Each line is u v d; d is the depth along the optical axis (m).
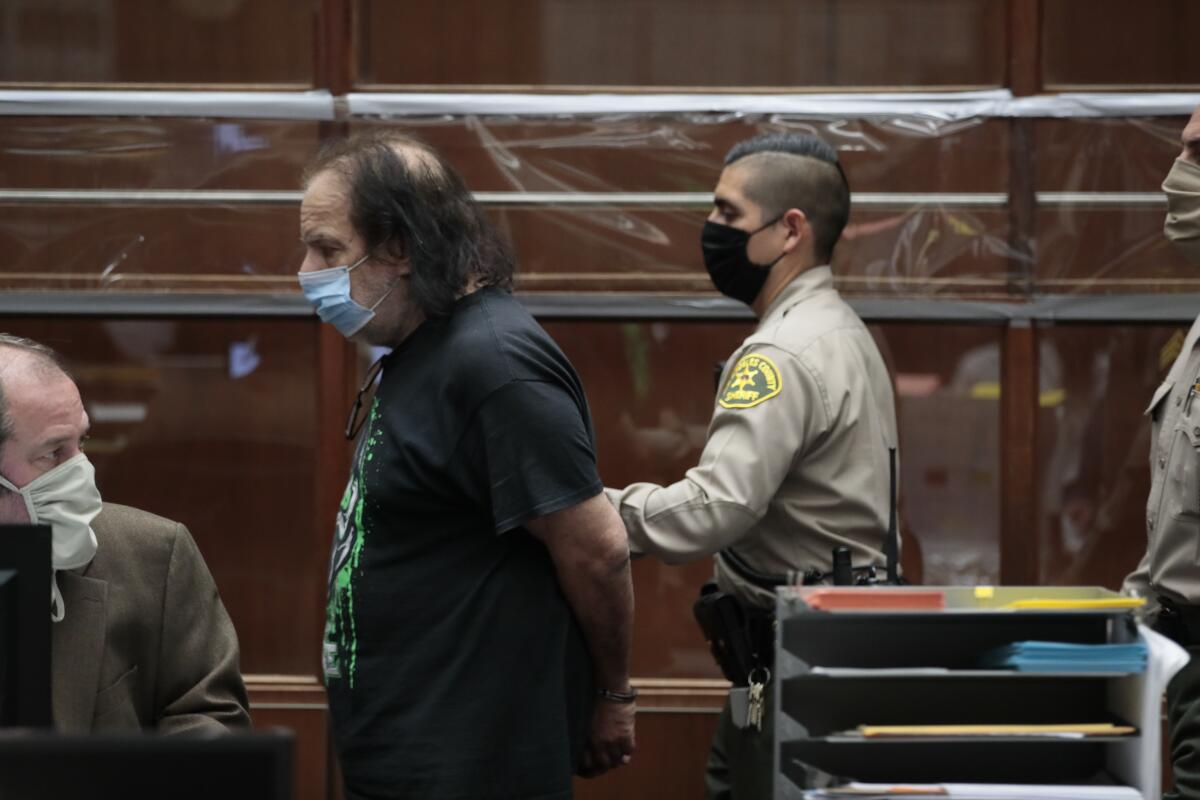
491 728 8.58
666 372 13.96
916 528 13.88
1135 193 13.58
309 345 13.88
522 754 8.62
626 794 14.02
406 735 8.61
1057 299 13.65
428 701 8.61
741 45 13.77
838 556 9.45
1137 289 13.60
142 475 13.94
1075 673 7.15
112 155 13.68
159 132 13.68
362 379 13.90
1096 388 13.78
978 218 13.68
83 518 8.66
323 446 13.84
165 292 13.74
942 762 7.57
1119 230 13.61
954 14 13.66
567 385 8.73
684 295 13.77
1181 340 13.77
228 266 13.74
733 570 10.90
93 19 13.66
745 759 10.77
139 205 13.70
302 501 13.93
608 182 13.78
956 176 13.68
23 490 8.47
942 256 13.70
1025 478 13.76
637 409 13.97
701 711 13.97
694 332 13.93
